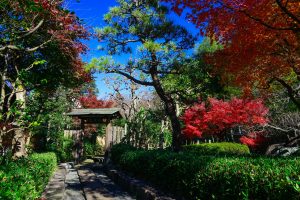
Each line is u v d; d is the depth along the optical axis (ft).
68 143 63.57
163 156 27.48
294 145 57.11
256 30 25.90
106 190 32.12
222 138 68.64
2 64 28.48
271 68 32.71
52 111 50.93
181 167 22.86
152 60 40.78
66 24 24.88
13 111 15.26
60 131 62.80
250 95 39.50
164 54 39.52
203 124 59.06
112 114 60.59
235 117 55.93
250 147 74.49
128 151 42.73
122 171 40.50
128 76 42.73
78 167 53.72
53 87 37.91
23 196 10.73
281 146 56.70
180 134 42.98
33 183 14.79
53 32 24.85
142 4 40.81
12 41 21.76
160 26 39.42
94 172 48.06
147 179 32.04
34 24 25.03
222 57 31.81
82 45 28.12
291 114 58.49
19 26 22.61
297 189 11.03
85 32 27.17
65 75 35.76
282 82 34.86
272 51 30.09
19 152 27.55
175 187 24.11
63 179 34.30
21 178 12.74
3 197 8.89
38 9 16.30
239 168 16.21
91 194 29.76
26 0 15.78
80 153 60.85
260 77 34.53
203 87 43.45
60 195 24.58
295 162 16.90
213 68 35.94
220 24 25.53
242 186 15.19
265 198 13.60
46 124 54.39
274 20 25.48
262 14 23.86
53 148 56.29
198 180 20.01
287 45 28.73
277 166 15.33
